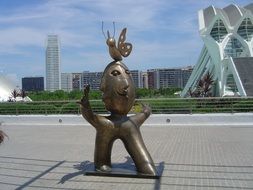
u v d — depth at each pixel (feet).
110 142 29.58
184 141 47.21
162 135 53.06
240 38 200.23
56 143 47.78
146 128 61.36
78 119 69.10
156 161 34.65
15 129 63.98
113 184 27.17
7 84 167.32
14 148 44.24
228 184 26.71
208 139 48.67
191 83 211.20
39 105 73.61
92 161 35.45
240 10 207.10
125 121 29.19
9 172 31.68
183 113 66.85
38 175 30.45
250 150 39.99
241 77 150.51
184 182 27.35
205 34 204.44
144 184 26.96
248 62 158.92
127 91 28.84
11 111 74.38
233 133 54.13
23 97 127.24
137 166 28.89
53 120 70.18
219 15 201.98
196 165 32.83
